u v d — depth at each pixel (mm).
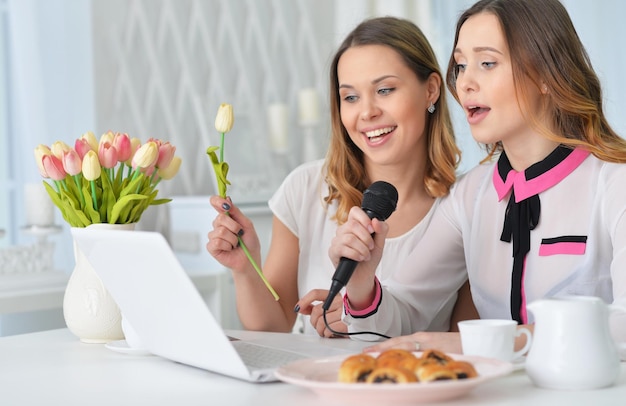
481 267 1758
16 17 3291
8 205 3324
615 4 4812
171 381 1250
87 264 1645
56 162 1607
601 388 1109
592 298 1146
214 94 3707
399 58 1903
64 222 3309
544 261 1632
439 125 1992
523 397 1073
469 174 1900
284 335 1669
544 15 1583
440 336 1340
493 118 1608
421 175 2010
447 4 4461
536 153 1657
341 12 4176
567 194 1626
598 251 1587
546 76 1579
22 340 1693
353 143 2037
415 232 1994
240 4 3914
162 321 1295
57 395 1188
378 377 1035
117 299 1408
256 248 1825
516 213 1672
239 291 1876
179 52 3664
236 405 1081
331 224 2066
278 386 1186
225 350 1197
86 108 3443
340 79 1947
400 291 1825
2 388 1248
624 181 1553
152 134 3635
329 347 1488
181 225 3379
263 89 3982
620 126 4766
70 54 3410
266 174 3719
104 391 1201
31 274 2799
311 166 2152
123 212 1644
